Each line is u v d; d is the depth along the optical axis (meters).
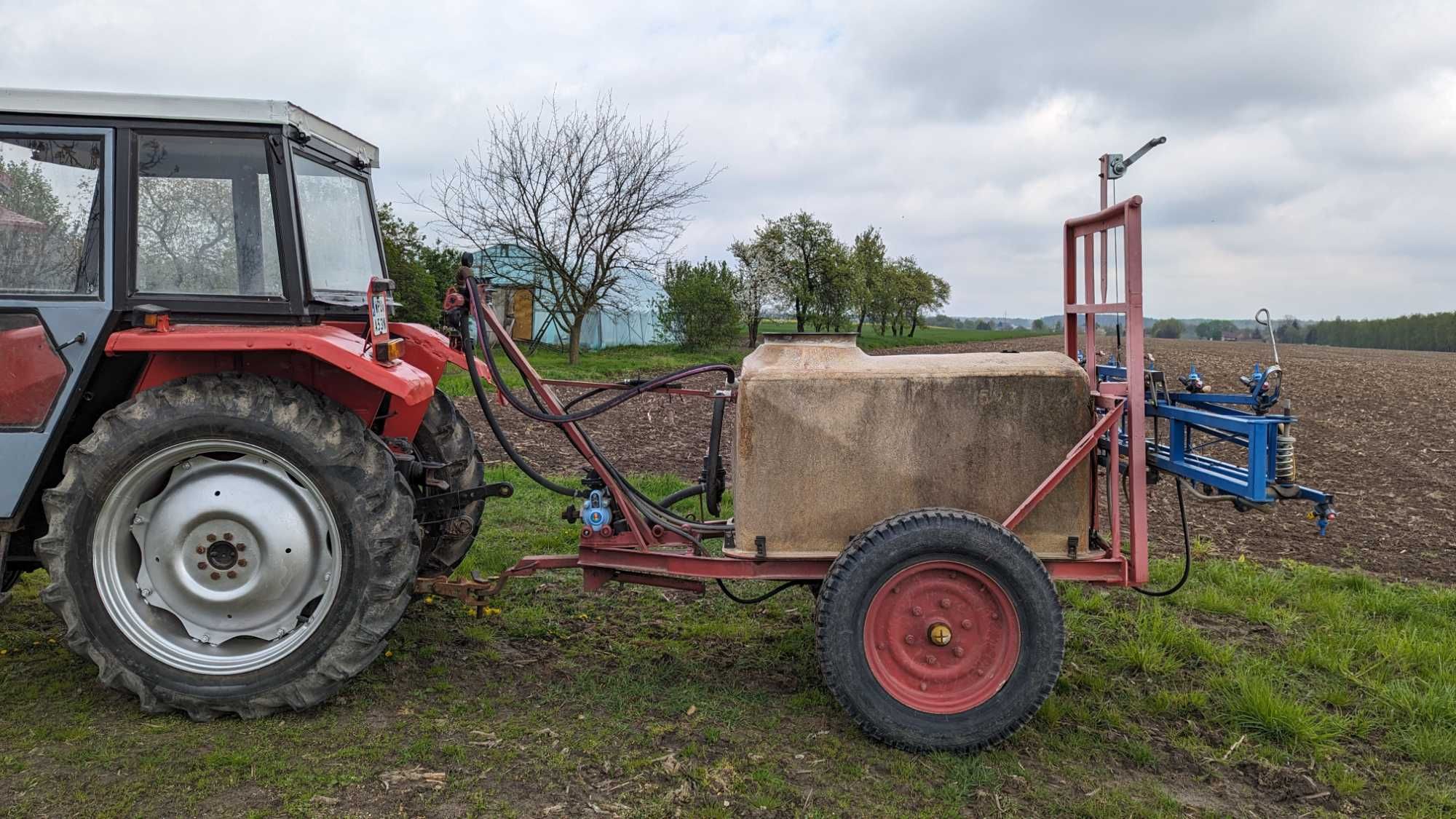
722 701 3.61
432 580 3.81
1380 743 3.47
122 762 2.97
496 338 4.11
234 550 3.40
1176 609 4.83
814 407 3.41
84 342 3.38
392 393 3.46
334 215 4.11
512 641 4.21
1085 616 4.69
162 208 3.43
